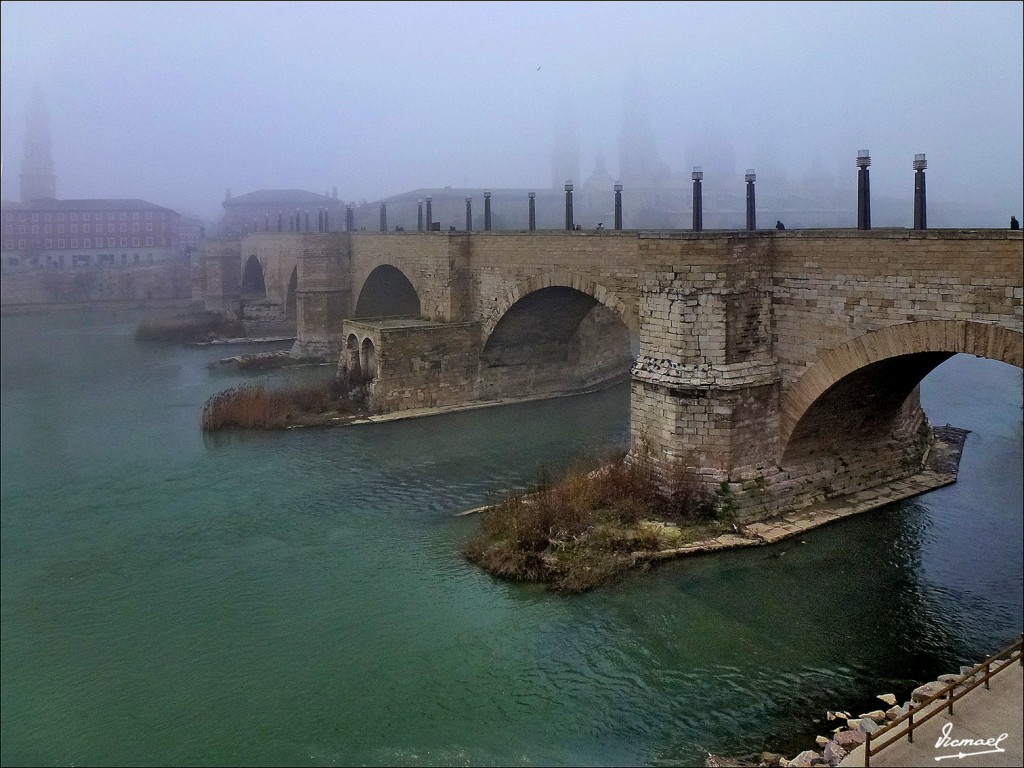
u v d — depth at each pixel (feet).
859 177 91.15
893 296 84.53
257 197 644.69
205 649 78.84
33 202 472.44
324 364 226.99
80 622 84.79
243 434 153.79
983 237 75.72
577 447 137.69
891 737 53.47
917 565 89.45
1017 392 176.96
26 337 288.71
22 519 113.50
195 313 340.80
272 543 103.24
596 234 128.77
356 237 227.61
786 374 98.99
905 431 117.80
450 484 121.80
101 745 65.21
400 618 82.48
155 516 113.70
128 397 189.26
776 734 62.59
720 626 78.13
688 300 98.02
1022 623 78.23
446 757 61.82
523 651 75.41
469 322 169.07
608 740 63.00
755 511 98.37
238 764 62.23
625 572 87.92
